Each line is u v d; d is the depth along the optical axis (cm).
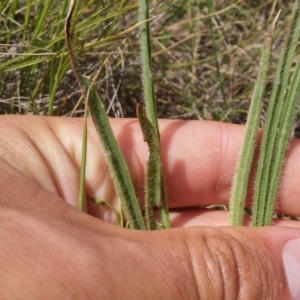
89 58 14
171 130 11
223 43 17
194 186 11
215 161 11
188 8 16
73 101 15
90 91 9
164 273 7
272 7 16
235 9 17
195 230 8
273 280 8
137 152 11
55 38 12
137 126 11
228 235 8
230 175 11
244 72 16
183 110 16
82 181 9
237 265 8
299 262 8
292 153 11
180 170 11
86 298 6
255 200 9
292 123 9
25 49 13
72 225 7
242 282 8
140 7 9
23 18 15
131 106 16
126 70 15
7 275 6
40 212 7
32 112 13
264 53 8
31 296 6
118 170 9
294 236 8
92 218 8
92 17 12
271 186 9
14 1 13
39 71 13
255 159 10
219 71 16
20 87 14
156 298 7
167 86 16
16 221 7
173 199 11
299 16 8
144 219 10
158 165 9
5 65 12
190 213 12
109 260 7
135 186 11
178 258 7
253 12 17
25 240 7
